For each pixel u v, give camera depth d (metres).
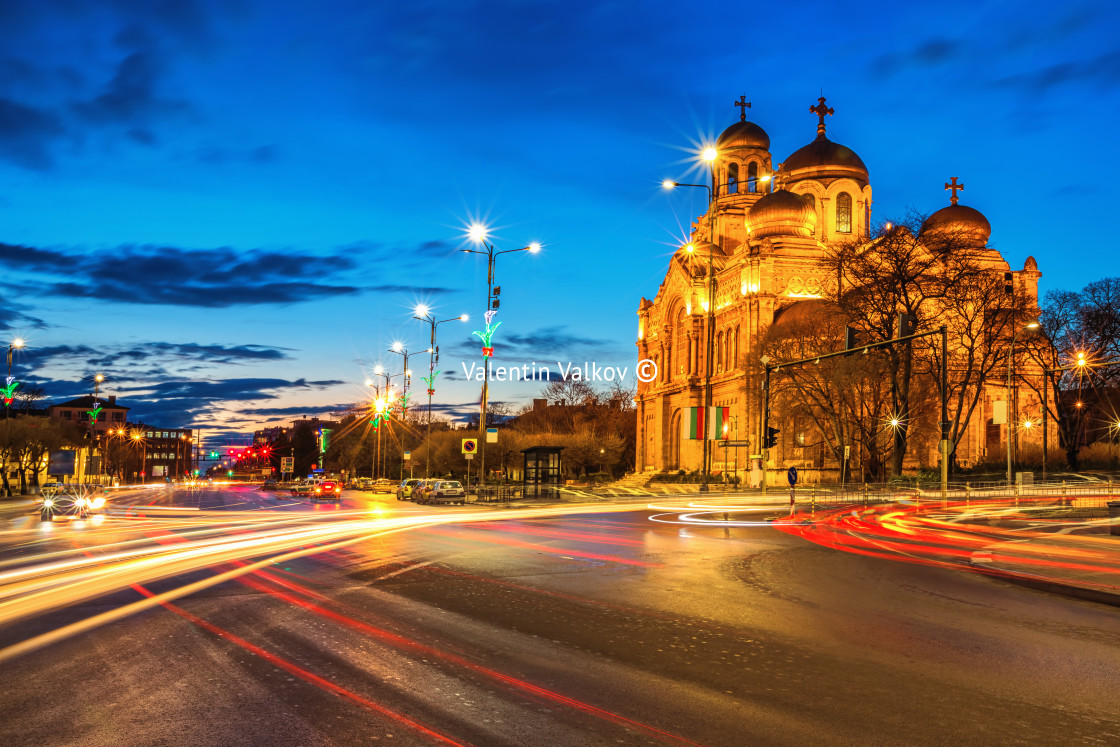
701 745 6.02
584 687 7.55
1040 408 71.44
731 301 73.69
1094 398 71.19
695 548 20.73
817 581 15.02
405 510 42.00
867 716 6.77
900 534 25.66
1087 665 8.66
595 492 59.38
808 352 54.97
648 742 6.07
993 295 54.91
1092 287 66.81
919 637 10.04
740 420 69.12
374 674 7.95
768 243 69.44
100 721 6.48
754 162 87.12
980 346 58.88
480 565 16.94
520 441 86.19
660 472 80.94
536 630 10.20
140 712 6.71
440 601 12.32
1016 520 32.19
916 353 54.69
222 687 7.45
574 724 6.47
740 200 85.25
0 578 14.67
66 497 51.25
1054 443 71.38
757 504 44.72
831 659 8.80
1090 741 6.23
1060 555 18.84
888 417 54.78
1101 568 16.22
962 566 17.50
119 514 37.81
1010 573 15.41
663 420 85.62
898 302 52.03
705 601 12.55
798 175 79.81
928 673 8.25
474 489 57.19
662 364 87.19
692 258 82.31
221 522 31.00
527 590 13.52
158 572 15.54
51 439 78.38
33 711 6.74
